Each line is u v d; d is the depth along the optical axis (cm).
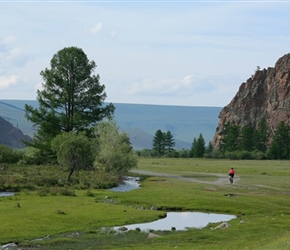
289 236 3425
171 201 6153
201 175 11344
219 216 5316
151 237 4025
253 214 5428
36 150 12050
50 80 11931
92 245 3712
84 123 11725
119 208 5431
